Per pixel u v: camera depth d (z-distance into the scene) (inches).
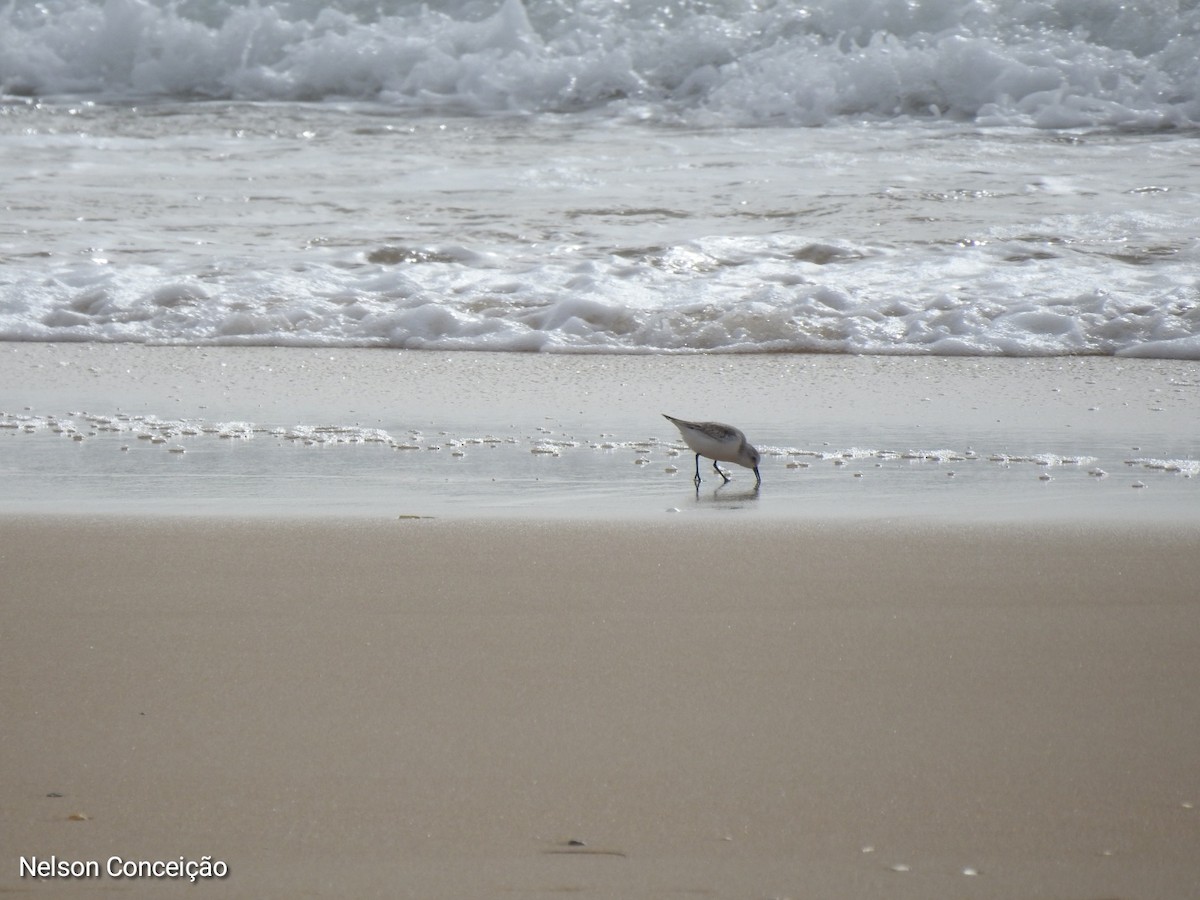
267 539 635.5
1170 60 2149.4
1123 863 322.3
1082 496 731.4
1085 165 1835.6
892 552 609.6
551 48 2383.1
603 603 530.0
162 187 1835.6
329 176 1892.2
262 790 358.9
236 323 1344.7
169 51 2509.8
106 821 342.0
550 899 305.7
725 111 2226.9
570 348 1283.2
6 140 2103.8
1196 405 1006.4
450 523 670.5
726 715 411.5
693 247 1521.9
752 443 895.1
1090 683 438.3
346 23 2504.9
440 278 1453.0
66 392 1082.7
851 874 317.1
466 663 458.6
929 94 2175.2
